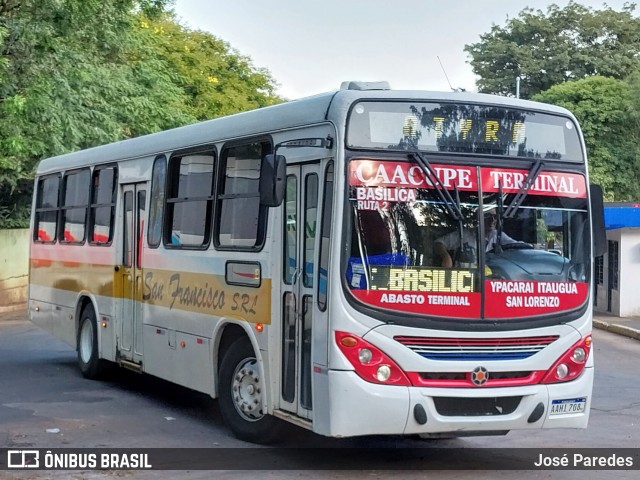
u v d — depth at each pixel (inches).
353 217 303.3
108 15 797.2
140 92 1082.1
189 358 408.8
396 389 298.8
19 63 727.7
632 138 1706.4
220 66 1706.4
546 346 317.7
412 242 306.2
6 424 396.2
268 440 362.3
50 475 313.0
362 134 308.5
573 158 333.4
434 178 310.8
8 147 767.7
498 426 309.6
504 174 319.9
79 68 813.2
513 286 314.0
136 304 470.0
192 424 405.1
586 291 328.2
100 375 528.1
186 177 424.8
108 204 511.5
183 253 417.1
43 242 619.5
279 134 346.3
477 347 307.6
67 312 567.2
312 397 311.3
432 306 304.5
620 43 1958.7
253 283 356.8
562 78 1924.2
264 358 346.9
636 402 493.4
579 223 330.0
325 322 304.0
